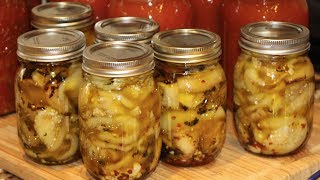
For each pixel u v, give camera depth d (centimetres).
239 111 48
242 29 47
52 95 45
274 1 52
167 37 47
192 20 56
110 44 44
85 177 46
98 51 43
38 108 46
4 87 56
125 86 41
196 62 44
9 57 55
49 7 54
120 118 42
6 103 57
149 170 44
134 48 44
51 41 46
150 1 53
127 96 41
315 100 58
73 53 45
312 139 51
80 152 47
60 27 50
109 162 43
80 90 43
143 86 42
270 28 48
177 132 45
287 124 46
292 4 52
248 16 52
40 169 47
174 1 54
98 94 42
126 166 43
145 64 41
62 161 47
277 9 52
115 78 41
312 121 49
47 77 45
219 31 57
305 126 47
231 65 55
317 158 48
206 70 45
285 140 47
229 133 53
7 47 55
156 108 43
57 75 45
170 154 46
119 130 42
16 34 55
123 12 54
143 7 53
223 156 48
